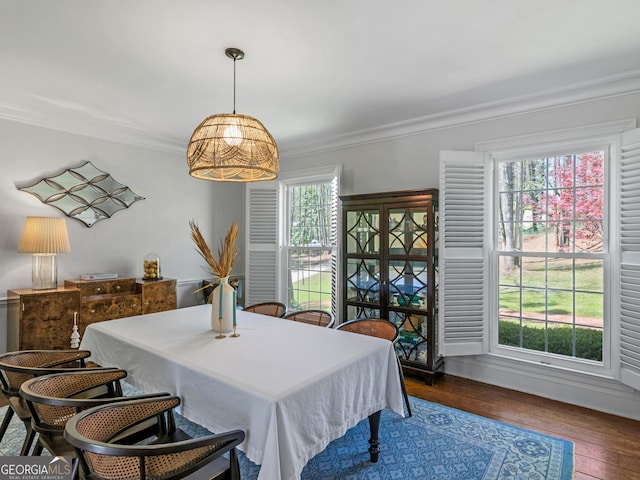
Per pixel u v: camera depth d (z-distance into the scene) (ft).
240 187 16.87
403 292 10.92
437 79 8.62
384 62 7.78
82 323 10.52
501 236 10.62
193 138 6.71
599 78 8.50
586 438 7.63
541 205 10.01
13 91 9.33
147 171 13.65
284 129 12.58
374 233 11.49
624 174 8.43
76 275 11.84
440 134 11.40
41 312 9.81
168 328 7.88
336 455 6.96
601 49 7.24
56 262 10.84
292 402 4.69
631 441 7.51
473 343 10.48
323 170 14.01
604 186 9.00
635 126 8.43
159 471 4.13
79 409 5.33
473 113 10.61
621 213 8.50
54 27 6.42
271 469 4.31
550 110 9.55
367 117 11.34
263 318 8.93
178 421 8.20
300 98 9.81
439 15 6.10
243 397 4.75
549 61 7.74
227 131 6.48
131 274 13.16
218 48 7.18
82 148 11.95
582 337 9.31
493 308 10.64
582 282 9.31
